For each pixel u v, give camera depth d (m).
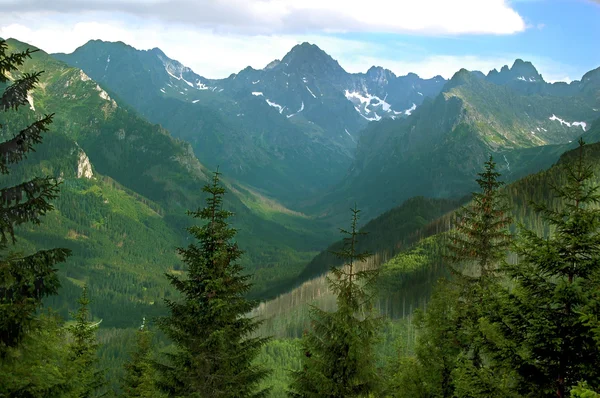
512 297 22.66
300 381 31.25
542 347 21.59
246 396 31.39
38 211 20.94
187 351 30.25
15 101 21.11
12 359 21.00
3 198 20.31
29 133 20.92
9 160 20.75
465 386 22.66
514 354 21.91
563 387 21.30
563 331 21.39
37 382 22.16
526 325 22.17
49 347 26.06
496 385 22.00
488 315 23.33
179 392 29.84
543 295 22.38
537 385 21.56
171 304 31.50
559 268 21.98
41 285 20.83
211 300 30.06
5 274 19.56
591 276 21.91
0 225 20.02
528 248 23.28
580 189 23.11
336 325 30.34
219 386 30.20
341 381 30.42
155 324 31.00
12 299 20.19
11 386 21.31
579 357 21.14
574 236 22.30
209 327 30.64
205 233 31.11
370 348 30.98
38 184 20.98
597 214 22.00
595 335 19.75
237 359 31.06
